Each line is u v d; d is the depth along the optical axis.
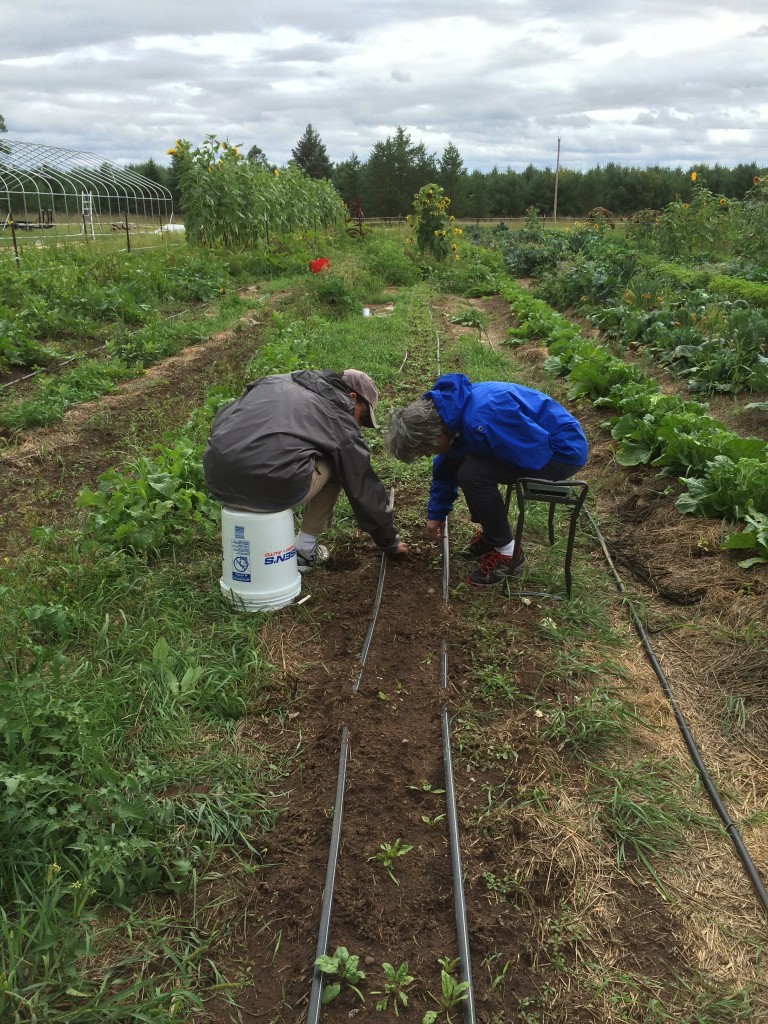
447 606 4.10
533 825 2.78
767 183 19.81
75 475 5.99
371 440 6.65
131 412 7.35
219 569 4.41
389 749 3.11
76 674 3.36
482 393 3.88
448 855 2.64
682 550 4.68
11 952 2.14
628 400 6.69
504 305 15.22
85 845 2.51
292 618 4.02
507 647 3.79
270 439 3.70
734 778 3.07
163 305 12.38
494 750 3.12
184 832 2.71
